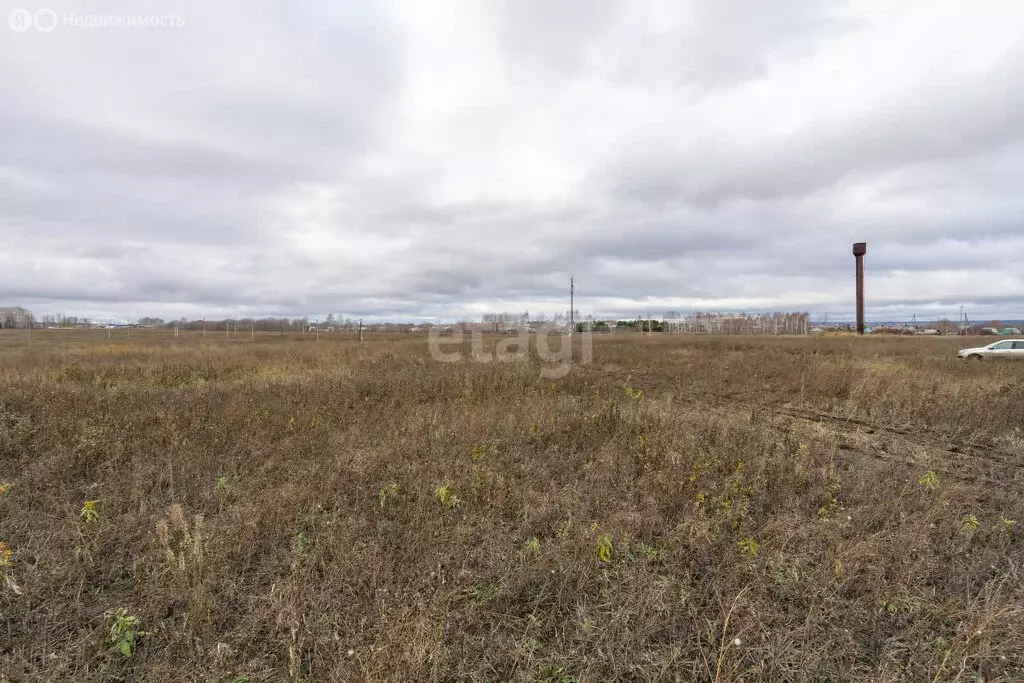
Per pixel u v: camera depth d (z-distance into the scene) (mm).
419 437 5195
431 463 4441
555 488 3971
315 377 9375
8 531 3150
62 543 3016
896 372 10164
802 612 2469
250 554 2982
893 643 2268
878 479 4258
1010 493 4035
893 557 2895
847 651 2252
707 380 10820
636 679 2107
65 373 9883
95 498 3768
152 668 2137
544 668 2143
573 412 6395
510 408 6453
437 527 3324
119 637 2229
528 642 2289
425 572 2777
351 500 3779
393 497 3768
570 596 2609
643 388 9820
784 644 2244
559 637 2340
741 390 9711
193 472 4258
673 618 2416
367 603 2539
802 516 3467
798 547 3037
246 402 6578
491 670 2170
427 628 2232
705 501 3654
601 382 9633
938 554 3012
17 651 2152
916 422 6754
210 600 2465
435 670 2088
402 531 3289
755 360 14078
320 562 2887
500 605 2562
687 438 5129
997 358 15445
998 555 2979
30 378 8969
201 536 2871
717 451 4820
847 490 4090
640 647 2242
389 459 4512
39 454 4578
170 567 2646
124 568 2850
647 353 17922
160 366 11352
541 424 5699
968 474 4613
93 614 2443
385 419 5941
